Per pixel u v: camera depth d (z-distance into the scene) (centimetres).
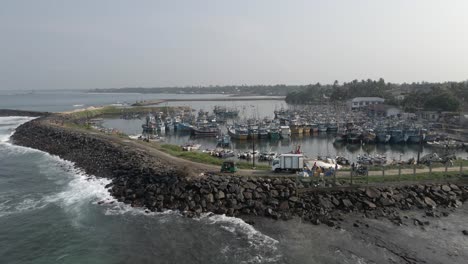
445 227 3025
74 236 2956
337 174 4050
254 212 3319
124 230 3041
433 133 8750
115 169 4788
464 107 12281
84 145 6606
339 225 3055
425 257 2520
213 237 2861
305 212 3316
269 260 2488
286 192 3547
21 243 2853
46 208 3584
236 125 10762
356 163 5806
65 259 2598
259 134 9475
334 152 7569
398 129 9212
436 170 4209
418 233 2903
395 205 3484
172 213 3384
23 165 5534
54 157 6178
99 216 3353
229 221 3170
